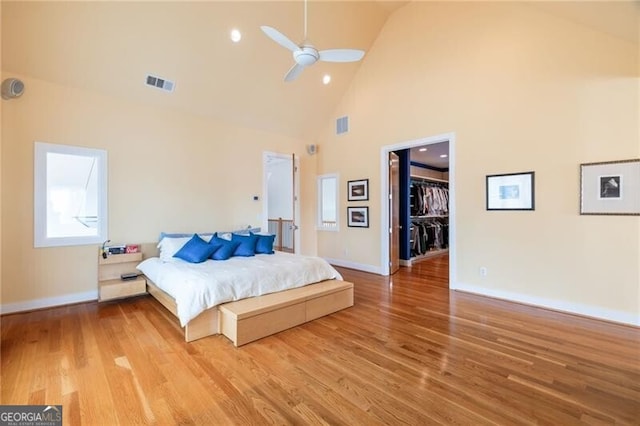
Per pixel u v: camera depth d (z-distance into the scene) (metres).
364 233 5.55
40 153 3.48
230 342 2.63
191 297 2.68
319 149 6.39
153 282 3.66
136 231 4.22
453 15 4.20
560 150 3.32
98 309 3.49
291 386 1.97
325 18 4.36
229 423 1.64
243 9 3.77
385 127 5.13
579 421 1.63
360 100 5.54
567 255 3.29
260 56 4.36
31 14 3.02
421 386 1.96
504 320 3.10
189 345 2.57
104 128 3.94
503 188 3.76
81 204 3.84
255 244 4.52
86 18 3.22
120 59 3.68
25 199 3.40
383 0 4.61
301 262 3.65
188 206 4.73
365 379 2.05
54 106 3.57
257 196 5.59
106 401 1.81
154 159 4.38
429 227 7.27
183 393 1.89
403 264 6.16
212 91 4.55
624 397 1.83
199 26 3.72
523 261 3.61
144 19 3.43
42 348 2.49
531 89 3.52
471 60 4.03
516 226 3.66
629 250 2.93
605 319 3.06
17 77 3.33
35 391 1.90
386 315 3.29
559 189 3.33
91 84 3.76
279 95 5.13
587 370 2.14
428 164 8.00
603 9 2.63
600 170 3.06
